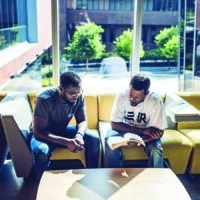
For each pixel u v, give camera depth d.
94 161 2.50
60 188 1.81
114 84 3.46
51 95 2.43
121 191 1.79
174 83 3.50
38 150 2.34
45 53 3.31
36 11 3.29
